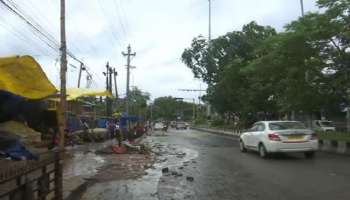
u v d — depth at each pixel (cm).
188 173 1452
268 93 4122
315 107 2636
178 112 14862
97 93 2080
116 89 5466
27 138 1102
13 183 754
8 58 762
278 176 1343
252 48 4884
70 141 2403
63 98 1112
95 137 2925
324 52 2438
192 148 2678
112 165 1666
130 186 1202
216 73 5331
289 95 2625
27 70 777
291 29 2502
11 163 827
